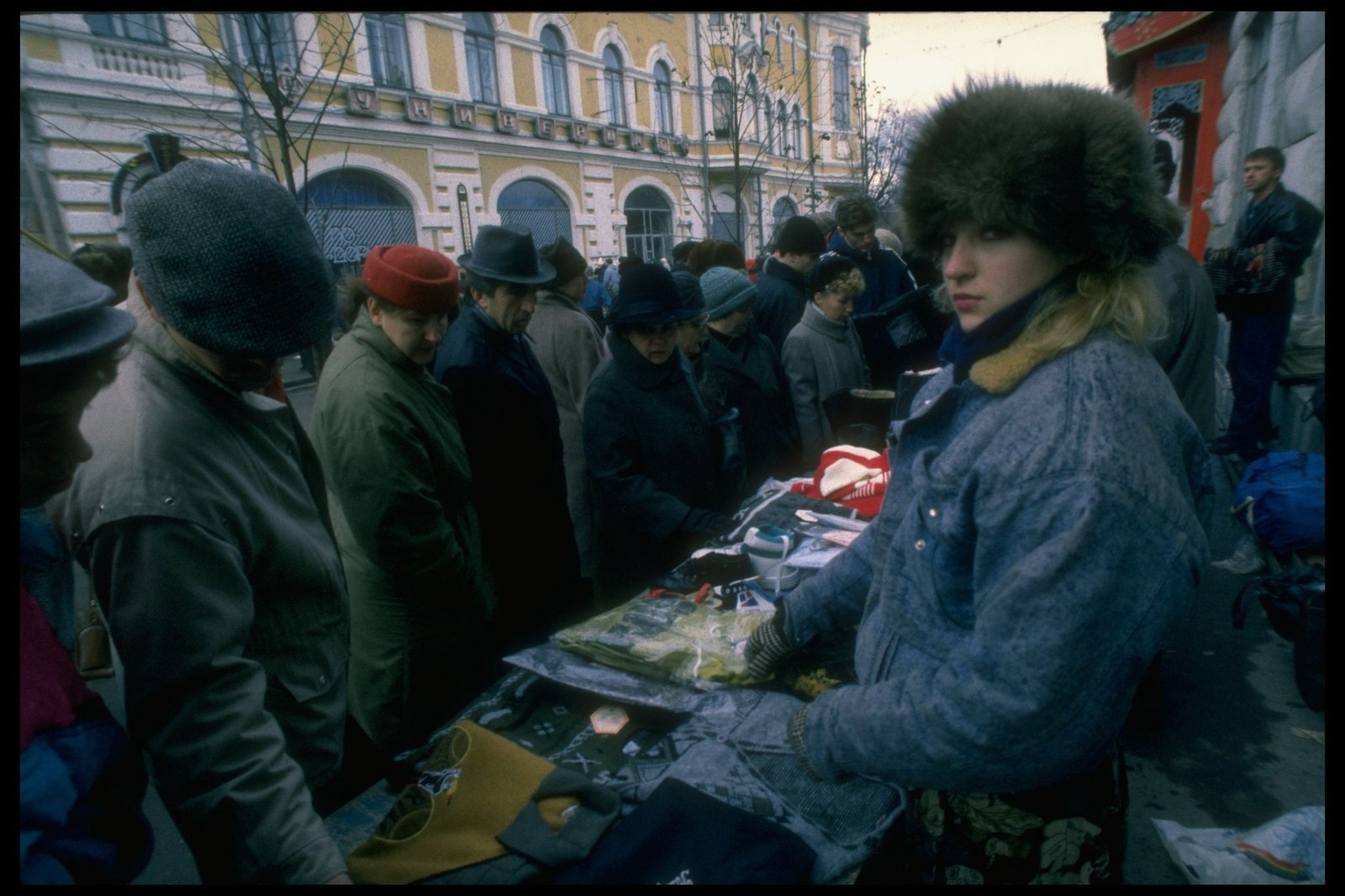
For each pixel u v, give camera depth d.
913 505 0.92
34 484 0.75
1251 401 3.27
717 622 1.45
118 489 0.91
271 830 0.92
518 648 2.22
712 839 1.01
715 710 1.28
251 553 1.06
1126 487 0.72
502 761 1.17
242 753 0.94
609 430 2.32
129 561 0.91
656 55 18.77
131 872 0.80
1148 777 2.00
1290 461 2.60
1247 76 3.92
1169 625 0.76
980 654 0.78
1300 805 1.86
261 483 1.11
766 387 2.82
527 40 15.80
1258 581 2.36
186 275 0.94
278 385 1.98
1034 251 0.80
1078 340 0.79
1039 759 0.79
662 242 20.30
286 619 1.14
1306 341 2.99
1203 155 5.10
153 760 0.92
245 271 0.95
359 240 13.66
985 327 0.85
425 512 1.72
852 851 1.04
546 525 2.23
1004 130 0.75
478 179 15.37
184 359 1.03
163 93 8.10
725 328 2.79
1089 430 0.74
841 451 2.31
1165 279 2.13
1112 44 5.60
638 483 2.29
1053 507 0.74
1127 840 1.78
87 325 0.73
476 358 2.16
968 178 0.77
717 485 2.47
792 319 3.71
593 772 1.19
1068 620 0.72
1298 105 2.95
